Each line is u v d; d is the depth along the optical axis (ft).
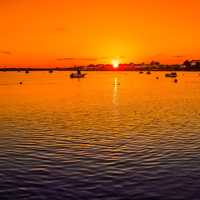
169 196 54.49
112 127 116.98
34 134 104.32
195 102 206.69
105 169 68.23
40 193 56.08
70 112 160.15
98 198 53.88
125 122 127.95
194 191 56.39
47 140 95.61
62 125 121.39
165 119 134.62
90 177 63.41
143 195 54.95
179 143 90.68
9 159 75.87
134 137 99.25
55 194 55.57
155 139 96.12
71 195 55.11
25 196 54.95
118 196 54.65
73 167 69.77
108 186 58.85
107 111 163.94
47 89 352.69
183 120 131.44
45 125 121.49
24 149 84.99
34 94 283.18
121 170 67.46
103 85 436.35
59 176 64.18
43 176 64.28
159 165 70.64
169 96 254.47
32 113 156.25
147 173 65.51
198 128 112.78
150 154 79.46
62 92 306.96
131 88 366.02
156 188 57.82
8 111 164.25
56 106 188.34
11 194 55.77
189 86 398.62
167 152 81.10
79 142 92.99
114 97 248.52
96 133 106.01
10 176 64.34
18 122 128.36
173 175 64.13
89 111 164.25
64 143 91.81
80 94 281.95
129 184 59.67
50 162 73.41
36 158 76.64
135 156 77.87
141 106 185.88
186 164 71.15
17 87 388.37
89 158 76.48
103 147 86.89
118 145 88.99
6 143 91.61
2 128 114.83
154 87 382.83
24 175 64.90
